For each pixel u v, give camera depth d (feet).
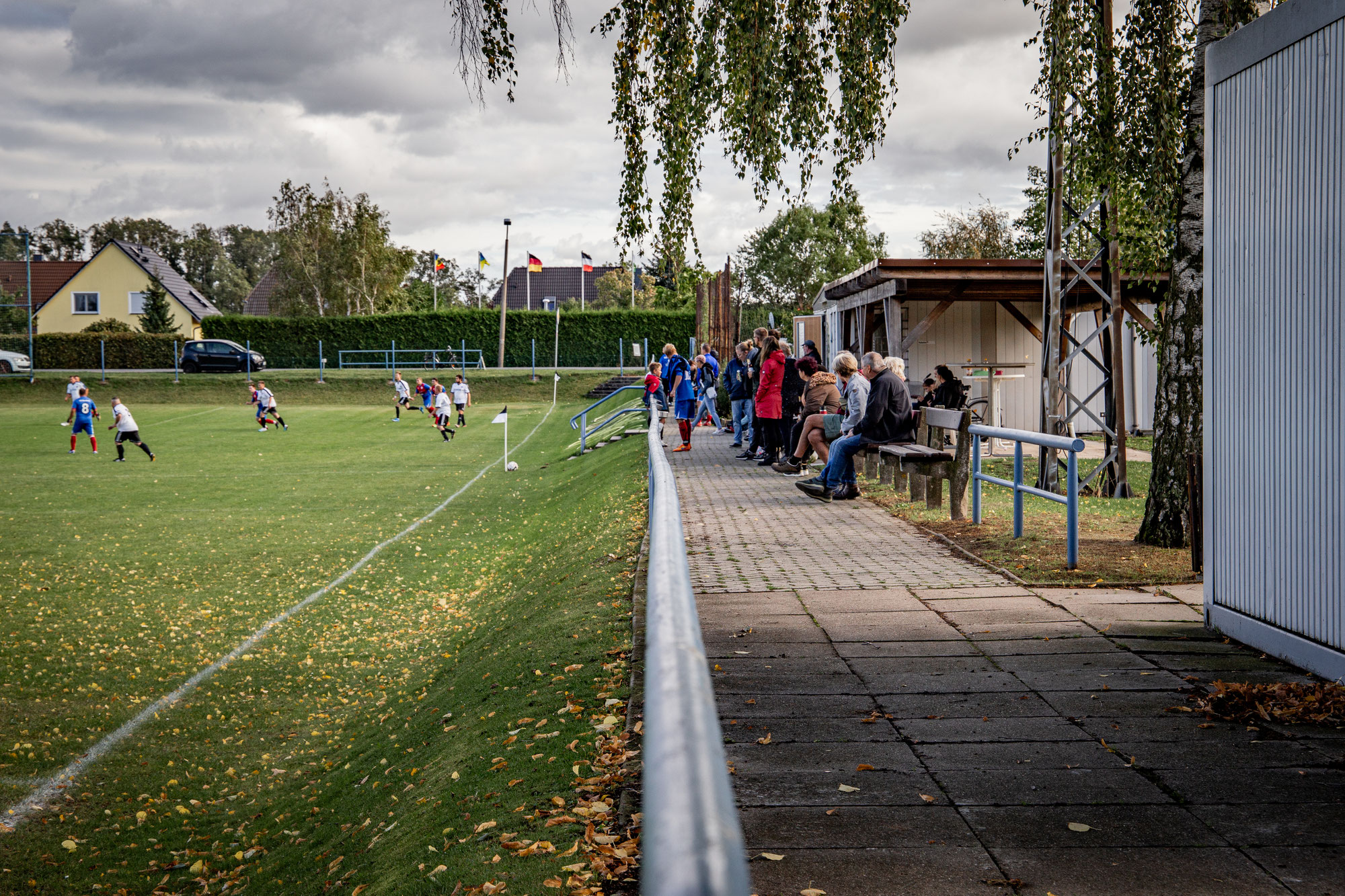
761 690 16.44
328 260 232.94
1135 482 48.52
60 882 19.20
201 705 29.81
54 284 238.27
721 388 85.92
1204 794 11.85
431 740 20.18
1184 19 31.58
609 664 19.42
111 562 50.37
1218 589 19.74
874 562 28.32
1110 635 19.57
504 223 196.13
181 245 431.02
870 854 10.45
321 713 29.07
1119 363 44.39
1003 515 37.17
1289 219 16.94
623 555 31.48
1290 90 16.83
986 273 58.95
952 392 54.13
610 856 10.94
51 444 105.50
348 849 16.53
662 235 31.22
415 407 147.02
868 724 14.69
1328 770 12.50
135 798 23.38
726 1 29.66
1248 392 18.48
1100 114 32.32
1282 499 17.37
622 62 29.17
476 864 11.66
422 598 42.91
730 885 2.13
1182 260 28.94
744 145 31.86
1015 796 11.93
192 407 151.43
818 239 242.99
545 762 14.67
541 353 201.87
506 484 76.74
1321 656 16.22
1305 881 9.73
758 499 42.78
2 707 29.45
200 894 18.24
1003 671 17.29
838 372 42.37
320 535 57.41
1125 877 9.85
